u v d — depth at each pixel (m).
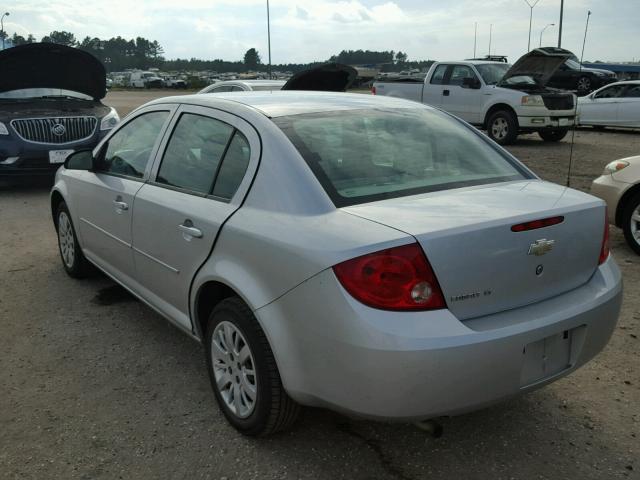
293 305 2.61
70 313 4.66
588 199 2.99
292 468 2.86
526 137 16.89
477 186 3.08
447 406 2.45
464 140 3.53
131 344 4.14
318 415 3.27
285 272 2.63
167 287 3.61
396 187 2.94
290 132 3.06
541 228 2.68
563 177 10.30
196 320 3.36
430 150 3.32
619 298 2.98
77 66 9.70
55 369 3.81
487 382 2.49
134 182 3.98
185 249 3.32
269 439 3.07
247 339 2.88
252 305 2.78
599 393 3.51
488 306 2.58
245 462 2.90
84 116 9.45
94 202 4.48
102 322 4.50
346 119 3.35
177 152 3.68
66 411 3.34
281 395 2.82
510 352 2.51
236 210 3.01
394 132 3.36
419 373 2.36
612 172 6.17
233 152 3.24
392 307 2.39
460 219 2.56
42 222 7.54
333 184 2.83
